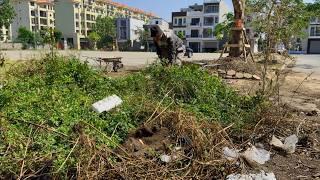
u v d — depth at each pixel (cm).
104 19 8325
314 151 447
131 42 8456
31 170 333
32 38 6431
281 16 652
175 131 426
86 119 452
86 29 9719
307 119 582
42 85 645
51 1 9994
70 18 9194
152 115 461
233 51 1351
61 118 444
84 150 346
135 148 391
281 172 381
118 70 1281
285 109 597
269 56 674
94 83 673
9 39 8119
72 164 334
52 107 490
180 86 615
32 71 799
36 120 438
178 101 573
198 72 711
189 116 452
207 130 434
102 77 720
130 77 695
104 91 624
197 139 392
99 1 10350
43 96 549
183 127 420
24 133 400
